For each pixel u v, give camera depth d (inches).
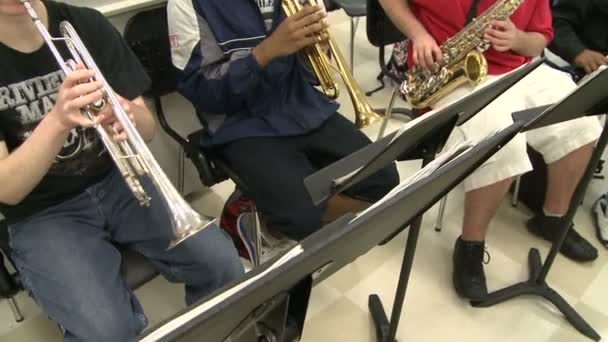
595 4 73.7
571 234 72.3
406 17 69.7
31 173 40.4
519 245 75.0
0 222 51.2
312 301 66.6
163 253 50.2
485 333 62.7
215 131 62.4
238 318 29.3
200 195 83.8
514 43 64.7
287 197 56.6
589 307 65.9
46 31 40.5
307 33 54.0
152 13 61.4
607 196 77.5
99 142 49.4
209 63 59.3
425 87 71.1
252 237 68.2
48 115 39.8
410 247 50.4
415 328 63.2
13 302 64.1
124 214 50.9
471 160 39.4
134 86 51.3
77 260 45.2
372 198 63.7
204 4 57.4
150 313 65.7
